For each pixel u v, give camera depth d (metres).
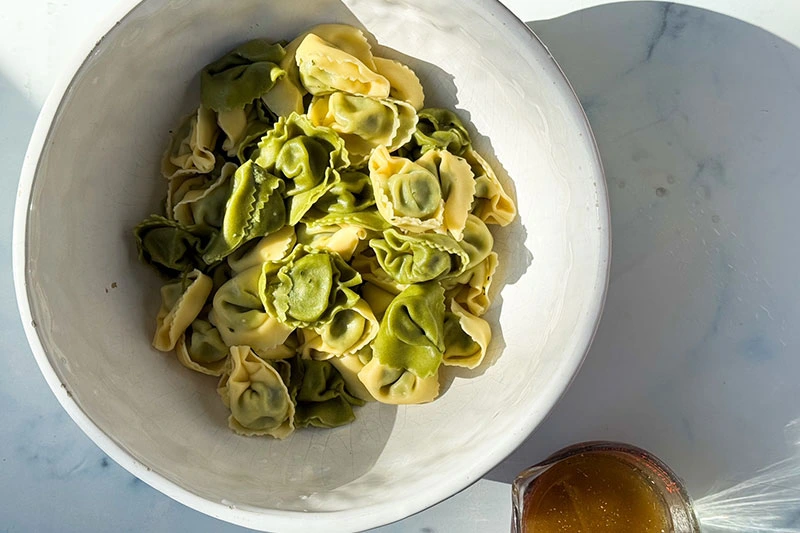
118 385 0.44
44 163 0.42
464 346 0.48
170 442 0.44
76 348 0.43
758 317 0.51
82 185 0.44
